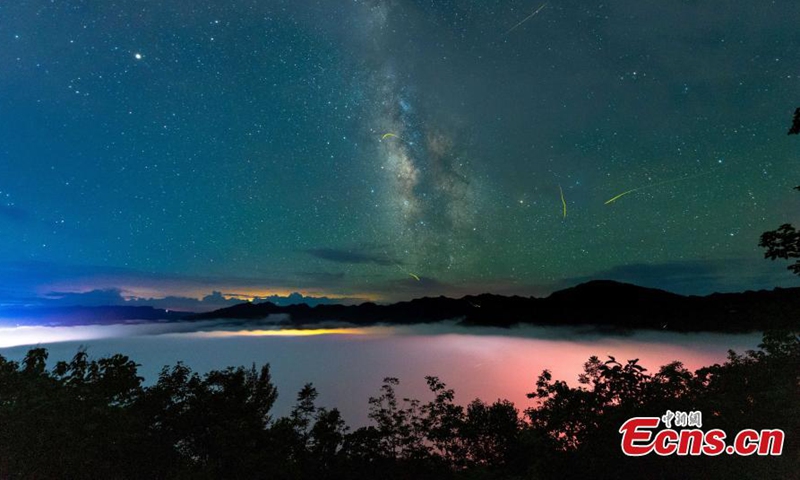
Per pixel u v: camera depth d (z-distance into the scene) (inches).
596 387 310.7
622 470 274.7
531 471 288.5
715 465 248.7
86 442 237.3
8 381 244.8
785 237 248.8
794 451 232.8
